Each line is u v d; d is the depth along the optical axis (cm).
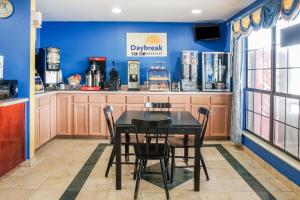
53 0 428
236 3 444
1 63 380
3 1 377
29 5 379
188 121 332
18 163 370
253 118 480
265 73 431
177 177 354
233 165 402
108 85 562
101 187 320
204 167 344
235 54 499
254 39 473
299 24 301
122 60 599
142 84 599
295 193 306
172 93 543
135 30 596
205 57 570
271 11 340
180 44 598
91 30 595
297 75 347
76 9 485
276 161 358
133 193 304
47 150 474
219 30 584
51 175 356
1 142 327
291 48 357
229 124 550
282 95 367
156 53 598
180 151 477
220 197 296
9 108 343
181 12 506
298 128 340
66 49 596
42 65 545
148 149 315
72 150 475
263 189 317
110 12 507
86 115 554
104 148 489
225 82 568
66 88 587
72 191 308
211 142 537
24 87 385
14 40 381
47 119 504
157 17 548
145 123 289
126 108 550
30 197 291
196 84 569
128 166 395
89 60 586
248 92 496
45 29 592
